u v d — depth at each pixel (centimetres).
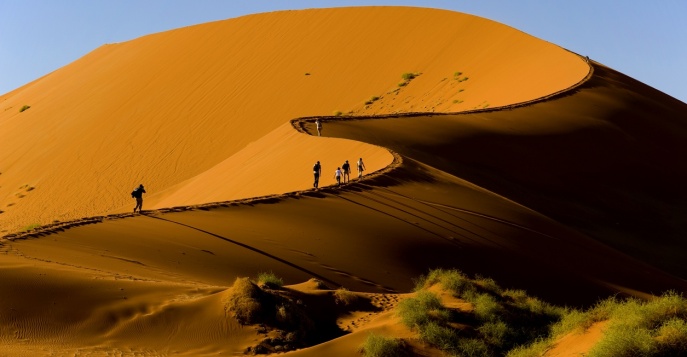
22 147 11419
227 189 6088
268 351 2042
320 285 2519
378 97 10906
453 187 4994
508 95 9212
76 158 10644
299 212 3988
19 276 2205
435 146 6425
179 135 10838
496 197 5062
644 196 6600
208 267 3008
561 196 6238
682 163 7338
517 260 3969
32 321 2025
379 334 2083
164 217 3659
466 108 9431
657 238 6056
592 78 8744
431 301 2255
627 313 1777
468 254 3869
